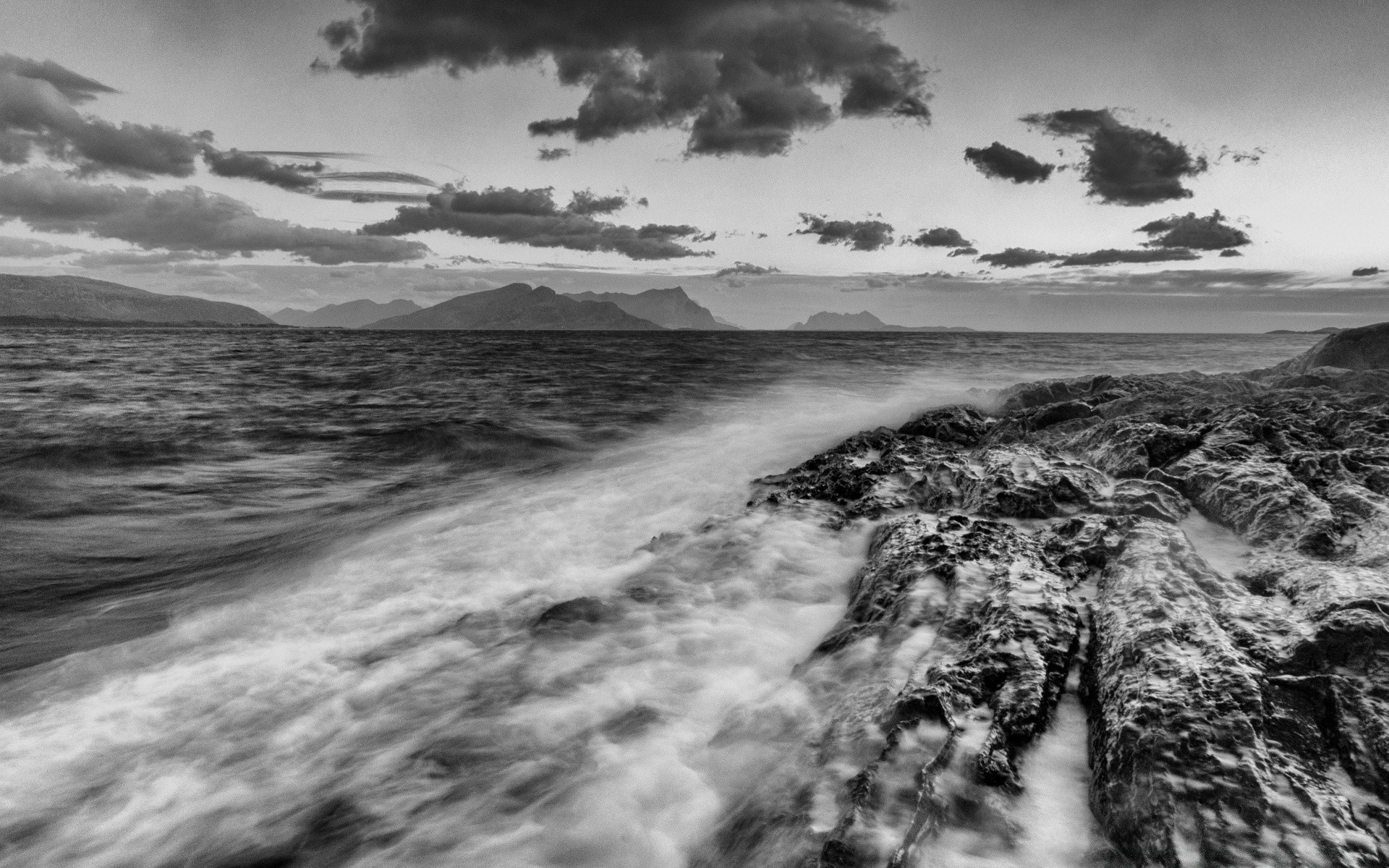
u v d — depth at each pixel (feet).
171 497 39.52
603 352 205.16
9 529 33.63
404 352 205.26
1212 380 52.01
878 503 24.56
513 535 28.14
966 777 10.19
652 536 26.76
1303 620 12.85
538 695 15.10
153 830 12.59
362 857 11.25
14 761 14.55
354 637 19.26
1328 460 23.13
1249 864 8.27
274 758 14.19
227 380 108.47
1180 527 20.47
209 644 19.49
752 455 42.27
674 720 13.92
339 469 46.24
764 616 18.17
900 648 14.33
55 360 154.71
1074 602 15.60
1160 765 9.56
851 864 8.82
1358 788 9.44
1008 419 40.98
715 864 10.15
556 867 10.74
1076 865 9.09
